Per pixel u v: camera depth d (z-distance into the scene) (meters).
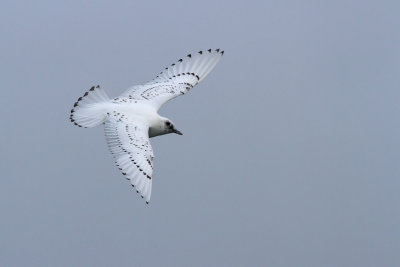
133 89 20.62
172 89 20.94
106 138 18.81
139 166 18.09
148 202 17.59
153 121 19.55
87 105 19.52
